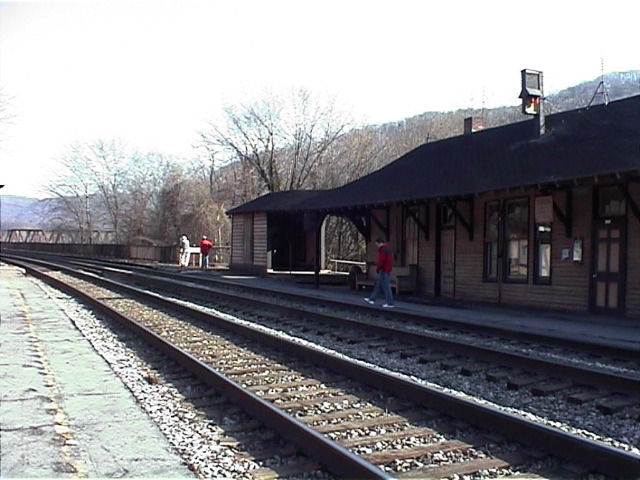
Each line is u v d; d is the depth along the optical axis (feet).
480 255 59.82
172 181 212.84
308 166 169.78
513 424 17.84
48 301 55.26
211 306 55.11
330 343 36.40
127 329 39.04
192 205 199.11
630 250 45.32
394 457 16.43
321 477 15.51
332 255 147.74
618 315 46.09
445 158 67.41
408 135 188.85
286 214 110.42
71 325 40.65
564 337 35.73
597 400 23.08
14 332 36.76
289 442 17.87
